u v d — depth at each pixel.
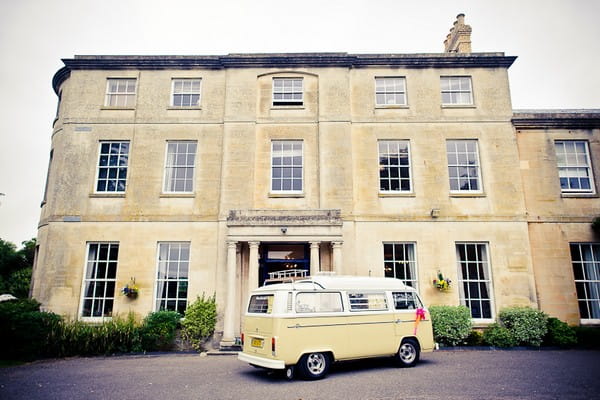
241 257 14.59
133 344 13.04
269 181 15.52
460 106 16.34
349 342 9.12
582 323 14.61
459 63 16.66
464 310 13.50
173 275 14.86
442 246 15.01
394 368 9.73
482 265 15.07
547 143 16.22
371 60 16.59
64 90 17.19
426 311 10.45
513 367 9.84
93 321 14.20
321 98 16.16
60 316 13.55
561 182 16.06
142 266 14.75
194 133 16.02
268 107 16.25
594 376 8.76
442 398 7.04
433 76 16.66
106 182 15.71
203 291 14.48
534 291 14.62
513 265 14.84
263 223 13.80
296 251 14.98
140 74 16.58
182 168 15.90
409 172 15.87
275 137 15.95
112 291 14.70
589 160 16.19
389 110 16.31
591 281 15.19
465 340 13.48
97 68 16.56
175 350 13.31
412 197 15.47
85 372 9.90
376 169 15.73
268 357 8.51
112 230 15.06
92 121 16.08
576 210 15.62
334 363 10.45
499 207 15.38
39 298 14.45
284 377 9.02
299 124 16.08
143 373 9.71
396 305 10.09
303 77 16.56
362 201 15.41
